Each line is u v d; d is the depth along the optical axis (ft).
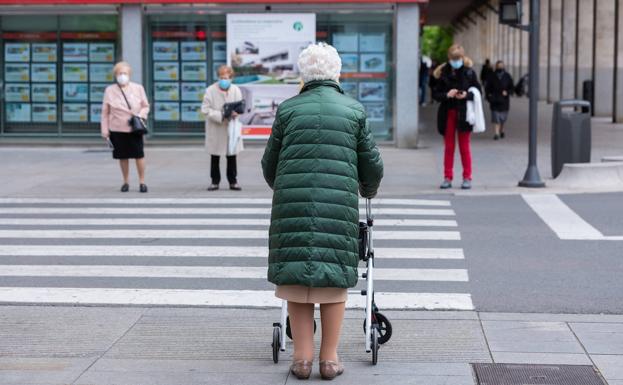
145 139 86.12
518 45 221.66
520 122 118.11
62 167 71.97
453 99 58.65
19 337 26.96
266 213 50.24
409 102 83.35
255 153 81.41
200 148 85.20
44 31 85.71
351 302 30.68
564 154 63.16
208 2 83.61
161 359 24.82
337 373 23.03
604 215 48.47
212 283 33.71
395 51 82.74
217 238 42.65
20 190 59.67
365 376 23.31
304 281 21.80
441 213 49.85
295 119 22.40
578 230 44.11
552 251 39.27
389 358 24.81
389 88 83.66
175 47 84.99
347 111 22.49
